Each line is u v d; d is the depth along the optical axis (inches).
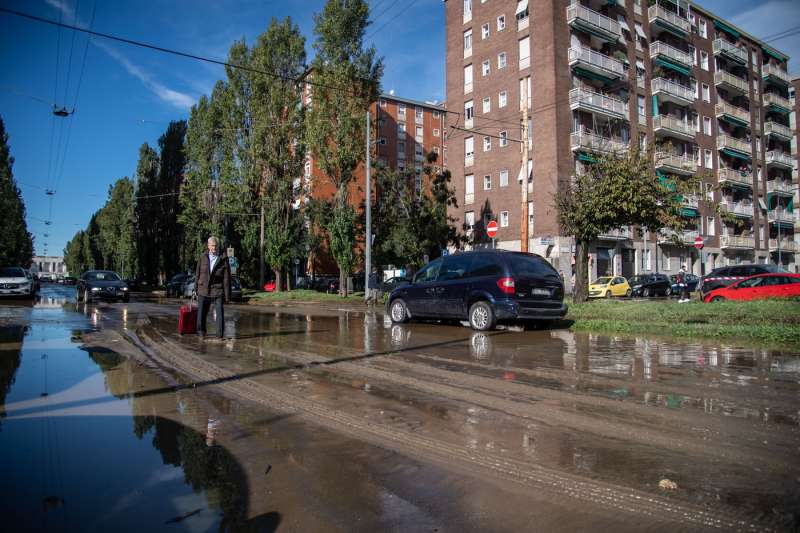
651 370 253.4
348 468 133.9
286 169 1272.1
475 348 333.7
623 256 1499.8
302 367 272.1
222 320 385.1
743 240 1886.1
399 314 503.2
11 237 1800.0
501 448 147.7
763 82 2094.0
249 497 117.0
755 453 141.6
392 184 1101.7
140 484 123.8
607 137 1418.6
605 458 139.2
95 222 3673.7
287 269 1382.9
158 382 235.8
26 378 244.4
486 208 1517.0
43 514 108.1
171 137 2065.7
